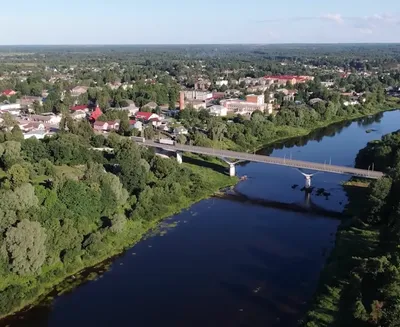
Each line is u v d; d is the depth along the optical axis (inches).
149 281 3868.1
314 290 3700.8
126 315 3398.1
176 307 3496.6
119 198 5044.3
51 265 3932.1
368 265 3479.3
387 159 6378.0
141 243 4586.6
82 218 4404.5
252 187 6382.9
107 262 4188.0
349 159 7780.5
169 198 5521.7
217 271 4035.4
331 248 4468.5
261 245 4554.6
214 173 6850.4
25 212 4015.8
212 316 3383.4
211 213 5408.5
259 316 3373.5
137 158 6122.1
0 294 3437.5
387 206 4611.2
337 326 3046.3
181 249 4463.6
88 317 3373.5
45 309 3472.0
